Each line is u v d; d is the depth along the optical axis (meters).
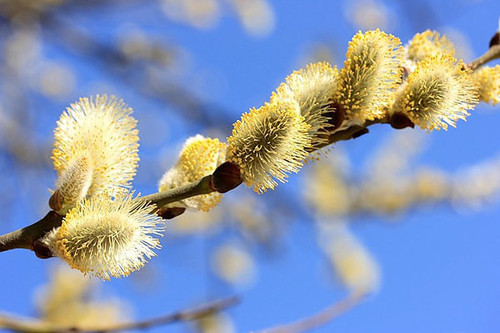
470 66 0.57
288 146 0.54
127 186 0.54
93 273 0.53
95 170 0.54
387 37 0.55
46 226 0.53
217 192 0.54
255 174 0.54
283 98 0.54
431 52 0.58
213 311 0.67
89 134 0.54
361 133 0.55
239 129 0.54
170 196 0.53
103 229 0.52
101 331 0.65
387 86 0.55
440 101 0.55
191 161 0.55
